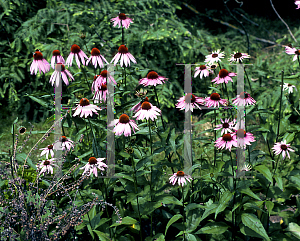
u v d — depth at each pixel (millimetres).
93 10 5191
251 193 1790
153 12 5586
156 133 2016
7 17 5273
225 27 9617
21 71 4980
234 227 1999
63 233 1755
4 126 5008
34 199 1857
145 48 5059
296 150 2254
